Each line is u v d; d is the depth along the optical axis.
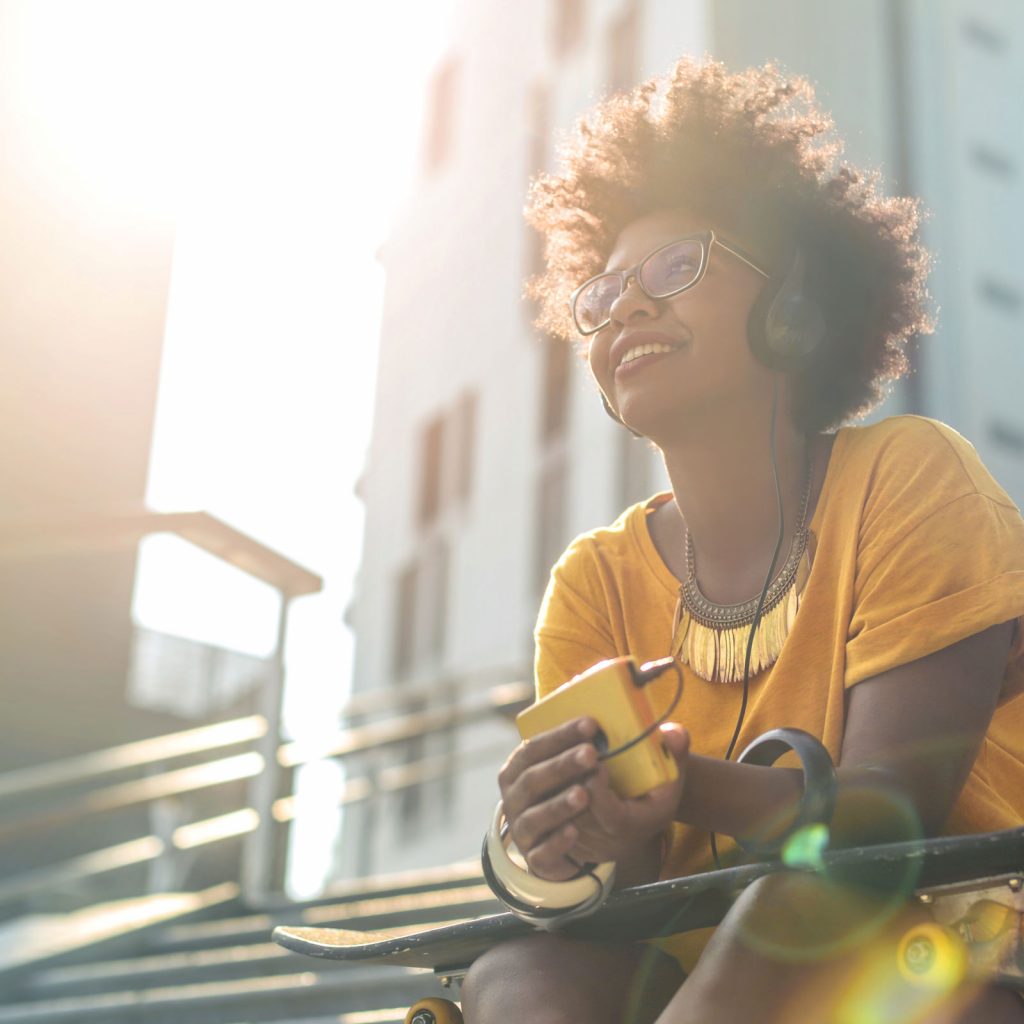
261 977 3.14
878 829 0.89
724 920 0.87
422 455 11.01
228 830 4.12
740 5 6.44
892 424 1.16
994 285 6.47
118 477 9.16
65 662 8.59
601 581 1.28
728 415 1.15
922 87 6.49
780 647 1.11
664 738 0.89
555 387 9.20
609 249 1.39
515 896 0.95
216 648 9.54
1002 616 0.96
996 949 0.85
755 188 1.21
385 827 10.07
